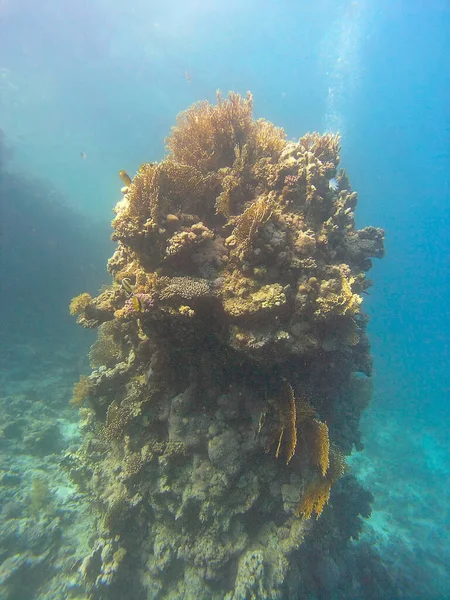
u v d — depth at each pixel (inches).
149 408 192.9
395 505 521.0
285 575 170.7
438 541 459.8
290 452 159.0
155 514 197.2
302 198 185.9
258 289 153.6
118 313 155.2
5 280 646.5
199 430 179.9
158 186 165.0
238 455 174.1
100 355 244.4
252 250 153.6
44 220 781.9
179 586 193.8
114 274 213.0
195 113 226.4
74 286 745.6
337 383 222.5
